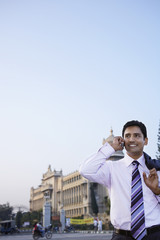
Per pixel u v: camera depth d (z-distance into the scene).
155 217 2.74
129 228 2.75
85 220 48.47
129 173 2.91
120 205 2.83
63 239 23.25
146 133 3.07
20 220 93.19
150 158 3.01
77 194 89.69
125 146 3.01
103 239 21.05
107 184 3.05
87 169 2.97
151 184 2.72
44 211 42.00
